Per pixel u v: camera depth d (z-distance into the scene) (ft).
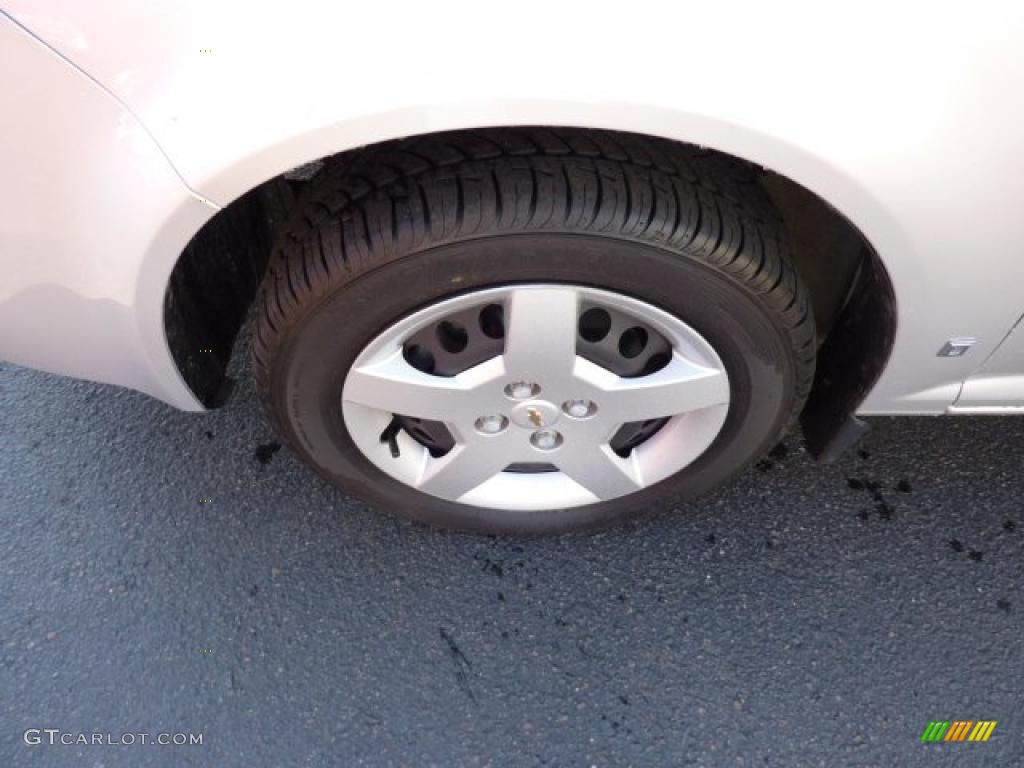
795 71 3.81
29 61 3.79
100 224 4.30
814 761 5.65
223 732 5.78
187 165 4.00
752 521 6.66
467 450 5.65
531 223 4.28
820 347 5.88
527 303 4.67
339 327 4.78
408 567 6.46
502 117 3.90
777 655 6.06
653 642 6.11
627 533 6.61
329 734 5.78
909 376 5.22
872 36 3.77
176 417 7.19
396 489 6.01
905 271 4.49
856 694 5.90
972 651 6.07
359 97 3.80
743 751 5.69
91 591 6.35
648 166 4.38
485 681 5.97
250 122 3.88
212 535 6.60
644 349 5.21
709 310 4.75
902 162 4.02
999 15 3.74
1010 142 4.01
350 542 6.57
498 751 5.71
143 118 3.94
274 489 6.82
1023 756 5.65
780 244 4.72
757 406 5.34
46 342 5.10
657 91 3.80
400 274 4.51
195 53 3.79
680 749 5.70
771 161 4.04
